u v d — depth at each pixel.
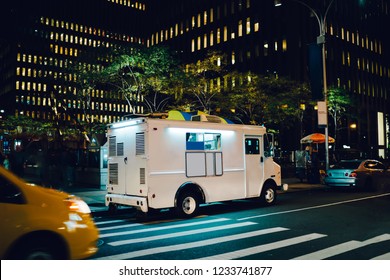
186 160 10.79
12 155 17.14
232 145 12.08
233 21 60.44
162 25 74.38
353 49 59.41
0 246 4.17
